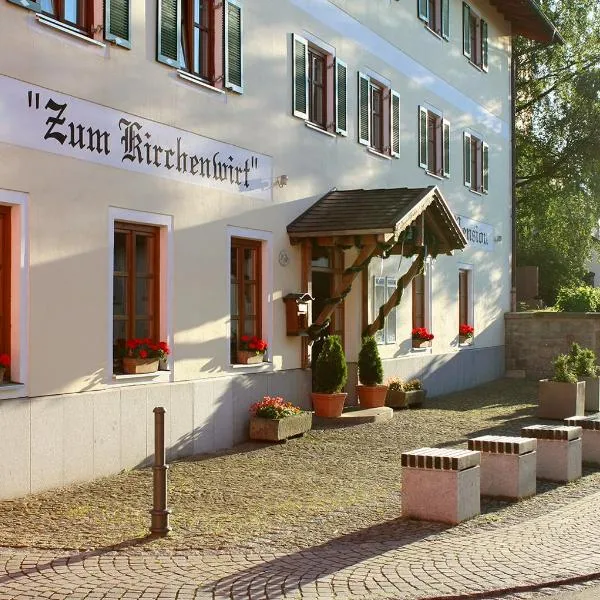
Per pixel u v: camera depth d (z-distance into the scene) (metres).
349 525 7.95
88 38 10.05
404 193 14.98
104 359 10.28
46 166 9.53
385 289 17.67
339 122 15.99
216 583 6.14
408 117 19.12
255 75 13.40
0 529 7.63
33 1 9.37
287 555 6.91
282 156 14.13
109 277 10.39
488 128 24.47
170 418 11.33
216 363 12.36
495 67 25.11
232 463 11.04
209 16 12.55
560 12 33.66
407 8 19.09
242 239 13.37
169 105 11.48
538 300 33.59
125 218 10.70
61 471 9.57
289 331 14.20
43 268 9.49
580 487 10.06
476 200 23.48
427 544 7.30
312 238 14.41
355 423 14.40
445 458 8.04
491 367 24.30
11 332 9.23
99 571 6.37
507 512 8.64
